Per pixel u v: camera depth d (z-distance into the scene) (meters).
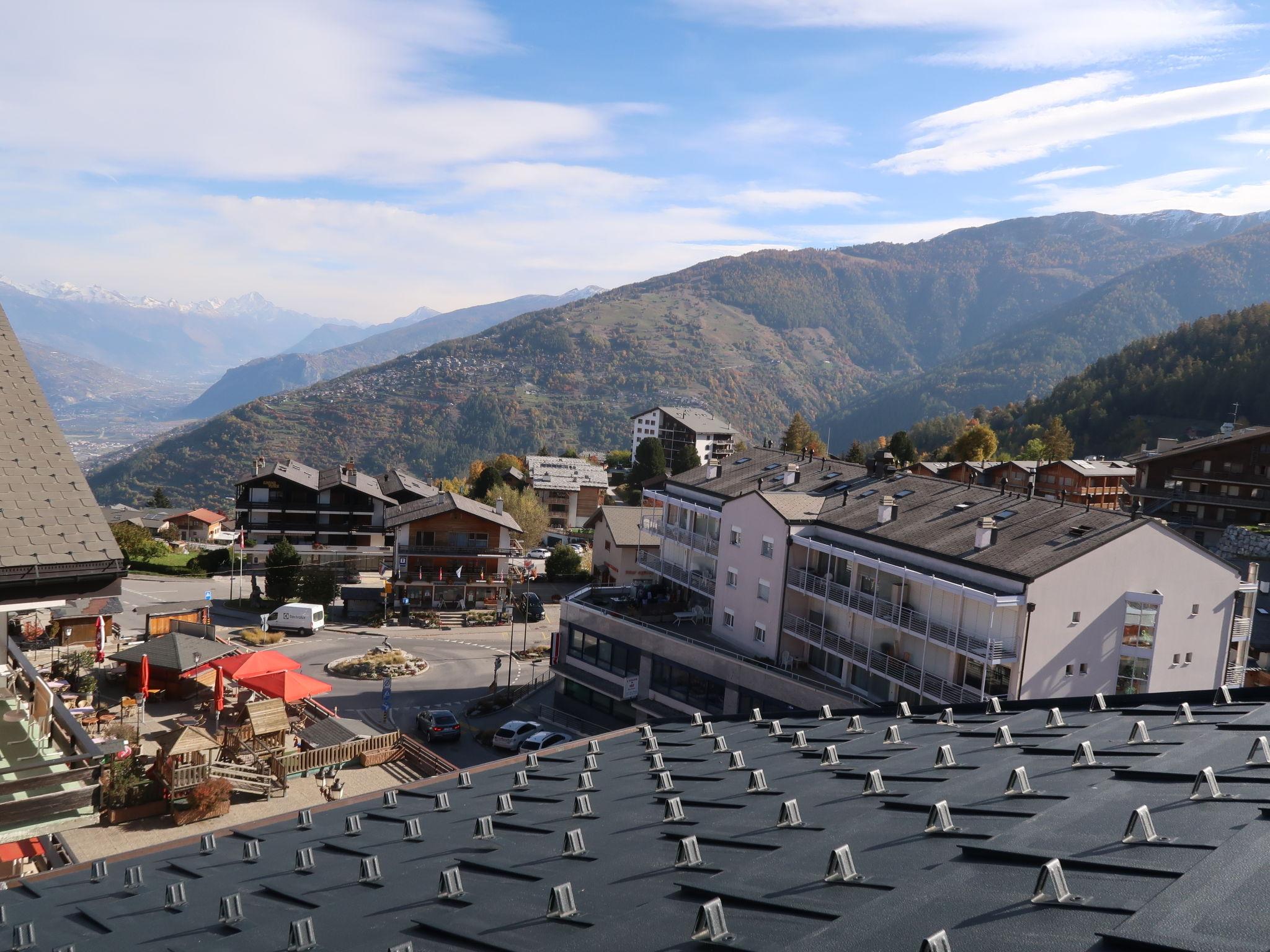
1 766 13.20
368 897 10.95
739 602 51.50
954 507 46.41
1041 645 37.22
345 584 90.75
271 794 43.19
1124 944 5.81
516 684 62.78
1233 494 103.12
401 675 63.47
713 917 7.26
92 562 12.62
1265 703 16.31
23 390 14.63
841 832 10.76
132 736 46.12
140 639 66.69
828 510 49.53
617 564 79.75
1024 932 6.37
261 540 96.56
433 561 83.44
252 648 67.94
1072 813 9.69
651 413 197.62
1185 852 7.71
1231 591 41.56
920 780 13.51
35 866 25.36
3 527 12.45
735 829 11.88
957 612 39.75
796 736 18.92
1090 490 114.69
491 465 167.50
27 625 64.25
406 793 19.28
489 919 9.20
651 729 24.02
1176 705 17.39
